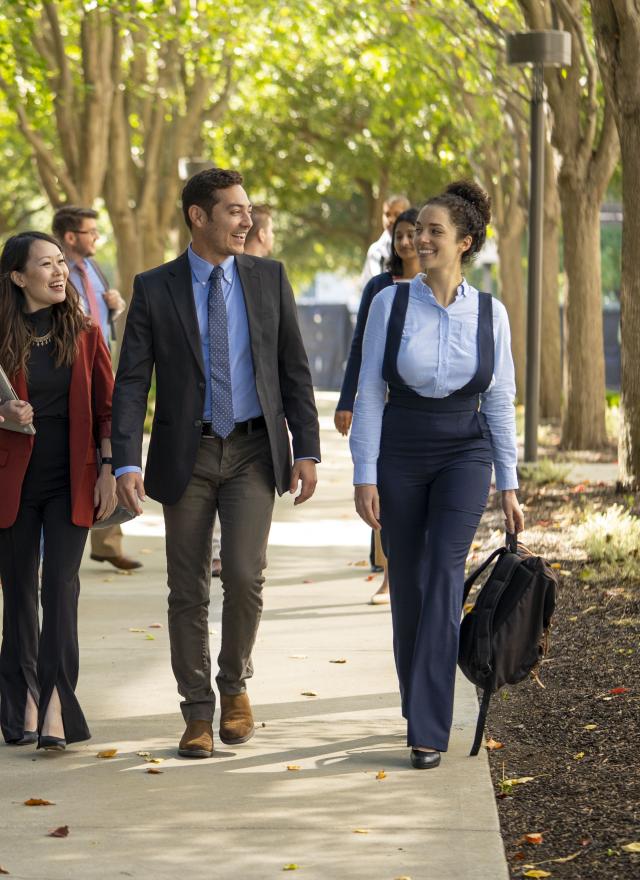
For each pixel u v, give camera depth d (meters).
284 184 45.97
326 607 10.89
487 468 6.99
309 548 13.80
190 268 6.98
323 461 21.81
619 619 9.41
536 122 17.19
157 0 25.44
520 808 6.24
